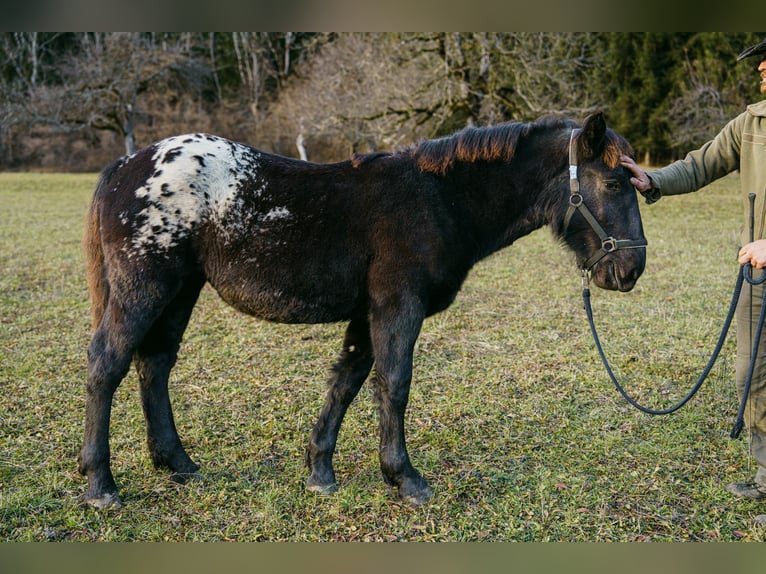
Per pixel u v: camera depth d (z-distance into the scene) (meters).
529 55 15.59
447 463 3.55
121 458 3.53
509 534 2.91
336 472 3.46
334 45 20.56
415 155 3.10
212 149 3.03
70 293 7.20
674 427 3.95
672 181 3.22
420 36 16.28
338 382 3.30
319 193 3.02
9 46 30.06
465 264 3.16
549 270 8.41
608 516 3.04
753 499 3.19
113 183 3.04
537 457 3.60
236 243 2.99
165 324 3.31
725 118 16.61
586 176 3.03
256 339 5.64
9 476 3.31
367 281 3.06
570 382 4.63
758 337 2.90
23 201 16.69
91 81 26.53
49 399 4.28
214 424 3.99
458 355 5.23
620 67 22.12
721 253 9.32
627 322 6.03
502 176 3.12
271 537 2.87
